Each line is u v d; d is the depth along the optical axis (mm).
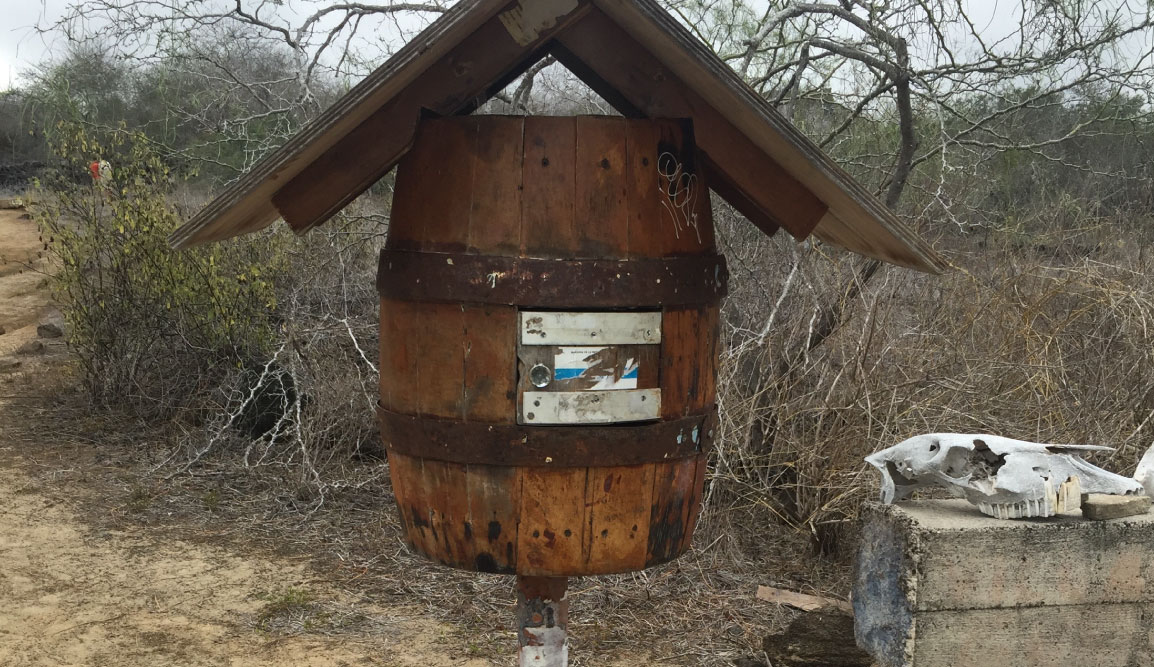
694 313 2447
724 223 5656
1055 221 6594
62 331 10266
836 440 4832
